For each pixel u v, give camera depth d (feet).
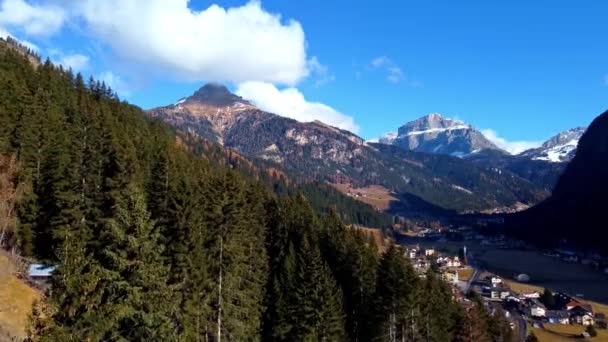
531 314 549.13
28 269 184.65
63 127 287.69
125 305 88.28
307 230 303.48
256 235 272.72
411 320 231.30
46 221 226.79
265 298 247.29
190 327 134.51
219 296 172.35
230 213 198.70
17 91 293.43
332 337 221.25
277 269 270.67
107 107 433.89
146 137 396.16
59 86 427.33
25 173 228.02
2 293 150.61
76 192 223.51
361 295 258.98
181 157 390.63
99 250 100.99
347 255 282.97
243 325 193.26
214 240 183.21
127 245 96.17
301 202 338.13
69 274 76.23
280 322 229.04
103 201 219.82
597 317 537.24
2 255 184.55
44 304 74.08
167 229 171.42
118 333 90.12
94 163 231.09
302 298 222.48
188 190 182.50
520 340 441.27
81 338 76.89
